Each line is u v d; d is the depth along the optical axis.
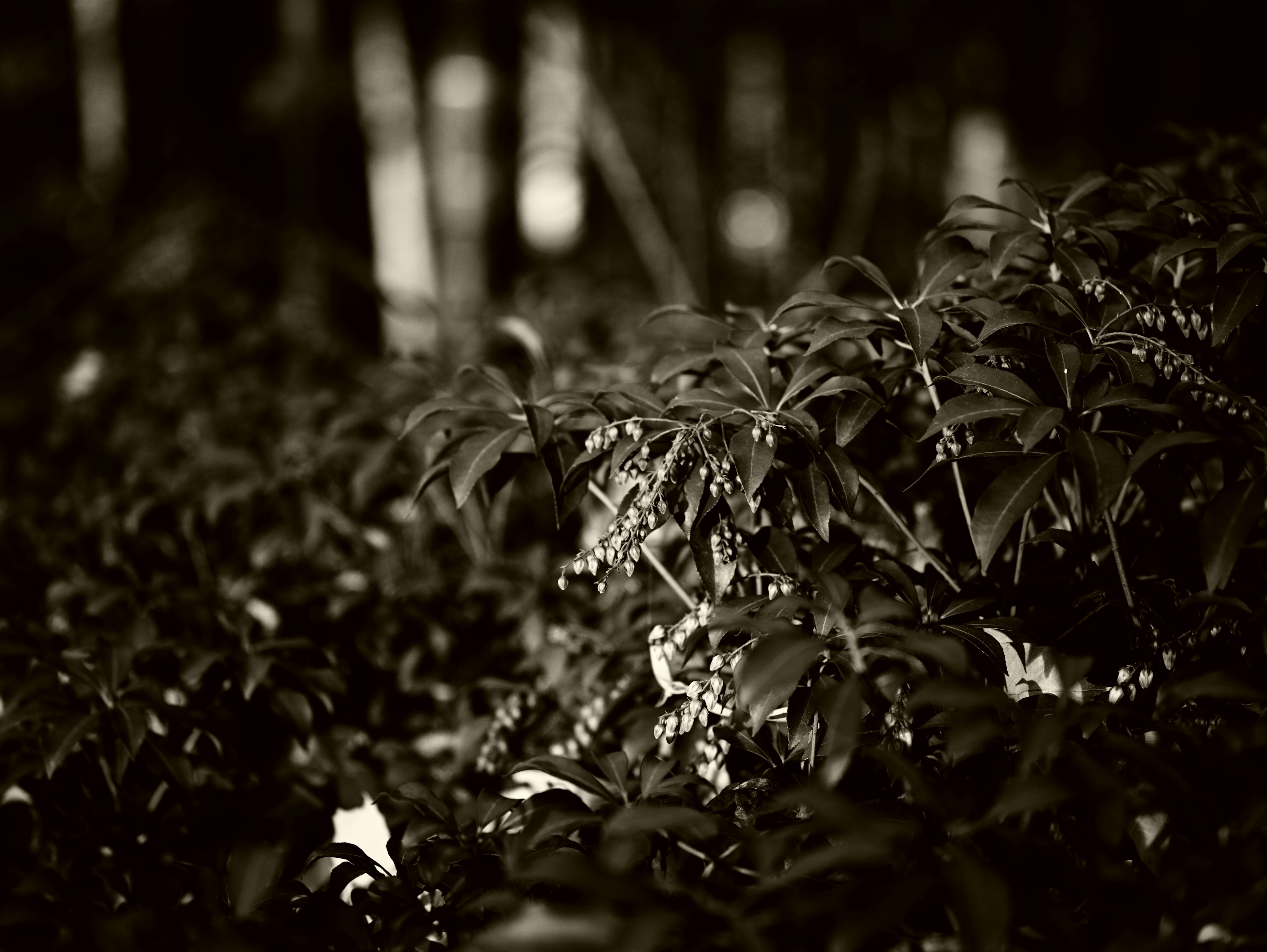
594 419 1.42
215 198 3.41
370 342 4.42
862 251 4.56
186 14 5.09
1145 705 1.31
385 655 1.66
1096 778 1.18
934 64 4.46
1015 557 1.45
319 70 4.82
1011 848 1.24
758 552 1.36
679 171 4.75
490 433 1.41
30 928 1.35
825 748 1.33
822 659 1.30
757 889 1.17
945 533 1.49
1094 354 1.33
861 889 1.16
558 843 1.32
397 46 4.68
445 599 1.71
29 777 1.51
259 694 1.57
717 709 1.29
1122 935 1.19
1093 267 1.39
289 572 1.77
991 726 1.18
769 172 5.85
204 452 1.82
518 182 5.64
